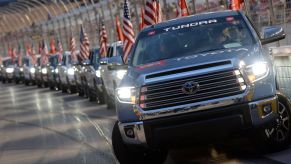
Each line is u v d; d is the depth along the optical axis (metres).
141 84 15.12
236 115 14.66
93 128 27.11
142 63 17.14
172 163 16.84
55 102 45.78
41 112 38.75
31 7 83.56
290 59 23.00
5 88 77.06
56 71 60.50
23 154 21.70
